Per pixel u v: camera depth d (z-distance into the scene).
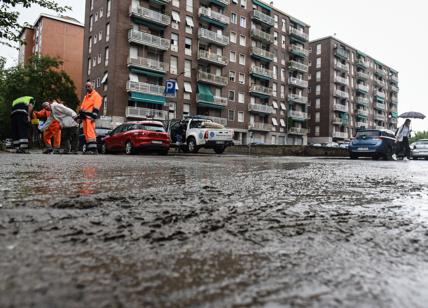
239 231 1.60
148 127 13.52
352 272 1.10
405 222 1.92
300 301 0.87
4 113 39.66
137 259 1.14
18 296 0.81
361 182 4.13
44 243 1.26
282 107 54.62
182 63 41.38
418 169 7.32
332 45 64.31
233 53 47.53
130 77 37.12
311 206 2.37
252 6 50.06
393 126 86.06
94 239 1.35
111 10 37.28
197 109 43.69
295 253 1.29
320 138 64.44
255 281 0.99
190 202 2.32
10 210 1.82
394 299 0.90
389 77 83.81
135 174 4.20
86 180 3.40
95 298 0.83
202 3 44.09
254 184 3.53
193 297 0.87
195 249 1.29
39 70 39.50
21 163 5.56
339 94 65.31
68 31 52.03
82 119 10.34
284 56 55.38
